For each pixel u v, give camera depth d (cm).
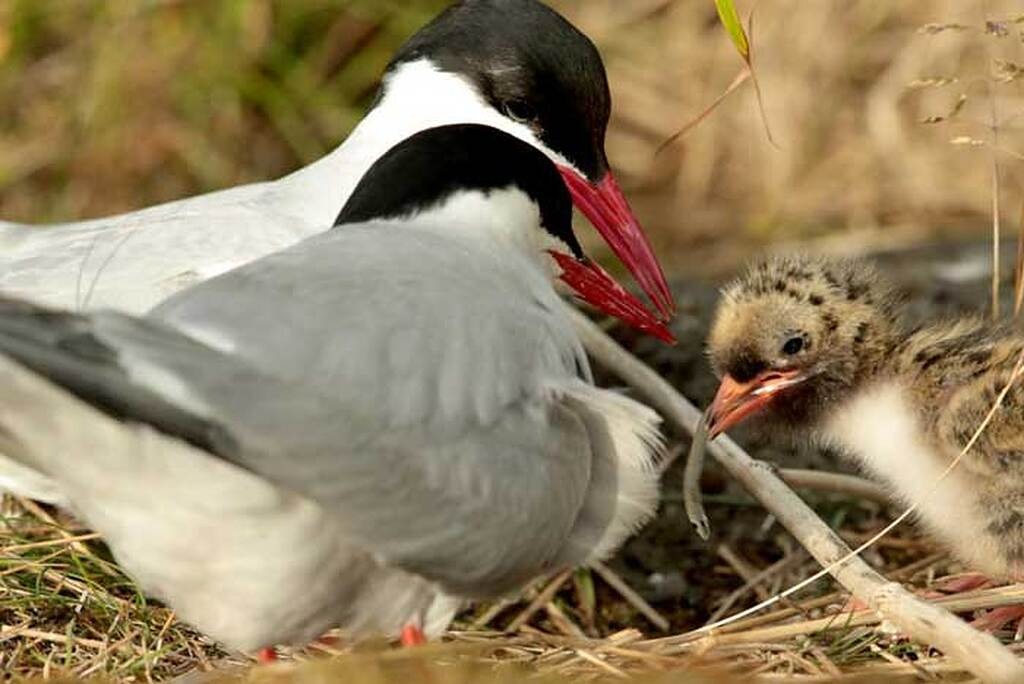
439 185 993
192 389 804
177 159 1755
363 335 866
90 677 1014
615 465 962
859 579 1052
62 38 1780
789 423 1161
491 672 968
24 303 805
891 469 1132
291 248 938
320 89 1777
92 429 812
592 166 1250
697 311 1546
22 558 1123
